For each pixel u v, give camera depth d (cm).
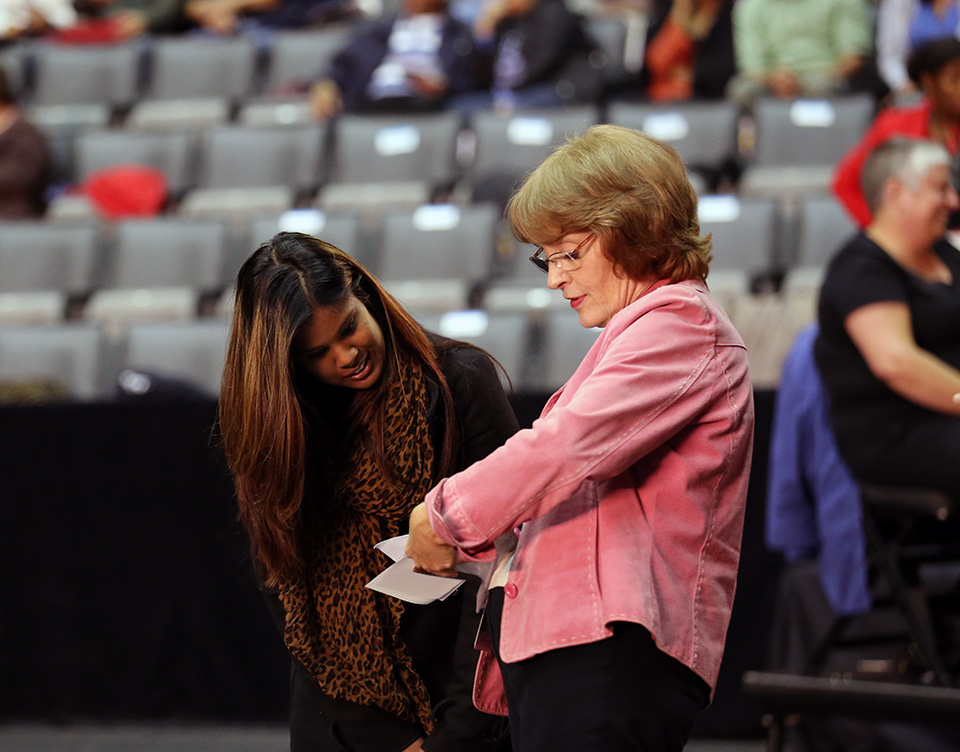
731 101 1781
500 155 1716
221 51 2148
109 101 2125
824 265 1445
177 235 1565
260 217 1563
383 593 465
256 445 433
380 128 1791
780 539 887
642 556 397
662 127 1720
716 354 407
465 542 392
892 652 926
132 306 1448
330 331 431
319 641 479
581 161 412
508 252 1516
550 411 433
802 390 874
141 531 994
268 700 984
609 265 418
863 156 1102
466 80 1964
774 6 1889
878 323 802
